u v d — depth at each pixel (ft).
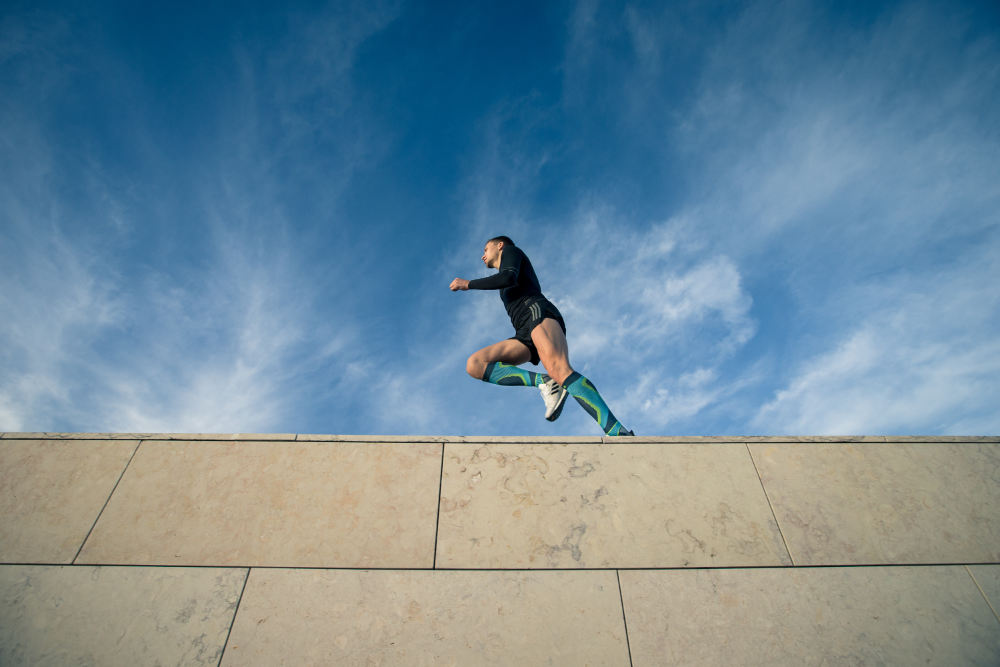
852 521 8.40
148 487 8.59
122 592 7.54
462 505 8.42
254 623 7.27
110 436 9.17
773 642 7.21
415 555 7.93
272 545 8.01
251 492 8.55
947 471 8.97
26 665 6.88
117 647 7.06
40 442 9.07
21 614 7.29
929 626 7.39
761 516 8.43
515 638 7.16
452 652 7.04
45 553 7.90
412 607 7.41
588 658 7.04
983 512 8.51
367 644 7.09
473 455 8.98
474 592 7.57
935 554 8.09
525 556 7.93
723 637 7.23
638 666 6.98
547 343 10.62
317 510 8.36
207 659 6.97
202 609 7.39
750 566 7.91
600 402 10.11
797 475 8.90
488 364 11.34
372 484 8.64
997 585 7.79
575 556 7.95
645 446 9.14
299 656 7.00
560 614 7.38
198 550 7.97
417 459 8.93
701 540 8.15
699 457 9.05
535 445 9.12
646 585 7.68
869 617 7.47
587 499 8.52
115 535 8.11
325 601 7.47
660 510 8.44
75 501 8.43
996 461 9.08
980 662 7.11
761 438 9.32
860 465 9.04
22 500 8.40
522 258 11.83
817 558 8.02
